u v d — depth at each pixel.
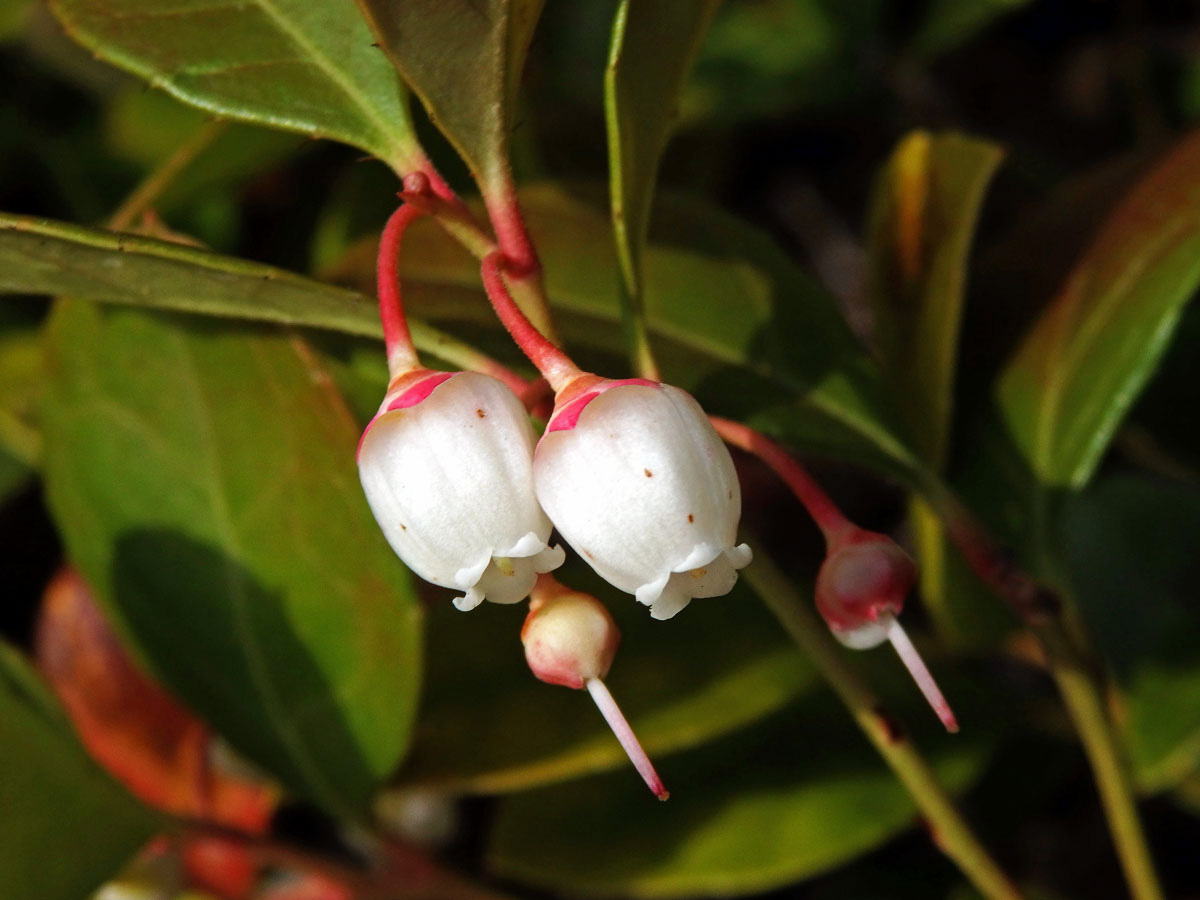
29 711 0.12
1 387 0.15
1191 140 0.12
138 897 0.13
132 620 0.12
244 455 0.12
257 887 0.14
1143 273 0.12
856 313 0.18
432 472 0.09
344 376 0.12
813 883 0.15
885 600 0.10
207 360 0.12
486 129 0.10
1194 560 0.13
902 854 0.14
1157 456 0.14
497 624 0.13
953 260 0.11
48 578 0.16
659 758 0.13
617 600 0.13
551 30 0.16
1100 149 0.18
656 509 0.09
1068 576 0.12
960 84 0.18
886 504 0.16
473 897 0.13
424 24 0.09
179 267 0.10
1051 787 0.14
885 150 0.18
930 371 0.11
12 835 0.11
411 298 0.12
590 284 0.12
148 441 0.12
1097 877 0.15
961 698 0.13
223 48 0.10
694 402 0.09
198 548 0.12
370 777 0.12
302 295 0.10
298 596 0.12
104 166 0.16
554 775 0.12
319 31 0.10
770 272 0.12
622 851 0.13
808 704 0.13
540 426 0.10
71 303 0.12
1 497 0.15
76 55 0.17
